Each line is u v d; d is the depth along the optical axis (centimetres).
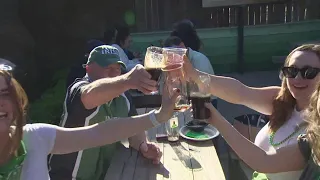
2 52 652
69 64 838
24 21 819
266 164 194
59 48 838
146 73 189
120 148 289
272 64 827
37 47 829
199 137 299
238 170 367
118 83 206
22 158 163
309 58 215
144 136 283
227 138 197
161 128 322
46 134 174
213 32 824
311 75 213
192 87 191
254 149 196
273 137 229
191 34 480
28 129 172
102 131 179
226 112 612
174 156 273
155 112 183
